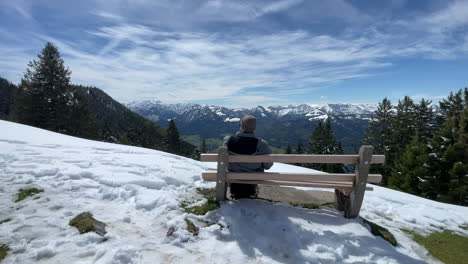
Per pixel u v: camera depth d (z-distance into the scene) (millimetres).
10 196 3340
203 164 7781
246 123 3621
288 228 3020
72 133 25500
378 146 30859
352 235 2996
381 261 2686
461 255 3203
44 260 2160
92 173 4383
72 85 26641
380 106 32094
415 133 27266
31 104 23172
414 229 3947
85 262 2150
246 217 3234
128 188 3943
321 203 4145
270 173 3494
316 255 2623
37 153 5637
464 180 13781
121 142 47000
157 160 6438
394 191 6891
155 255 2365
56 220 2783
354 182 3398
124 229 2766
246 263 2424
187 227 2891
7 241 2369
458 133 16344
